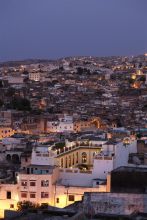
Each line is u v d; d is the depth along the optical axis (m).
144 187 171.00
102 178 195.12
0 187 192.00
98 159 196.88
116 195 132.62
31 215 113.12
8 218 111.25
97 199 133.62
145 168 183.00
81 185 195.38
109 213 125.00
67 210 122.25
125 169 181.75
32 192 190.25
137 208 131.00
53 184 192.12
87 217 113.38
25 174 191.38
